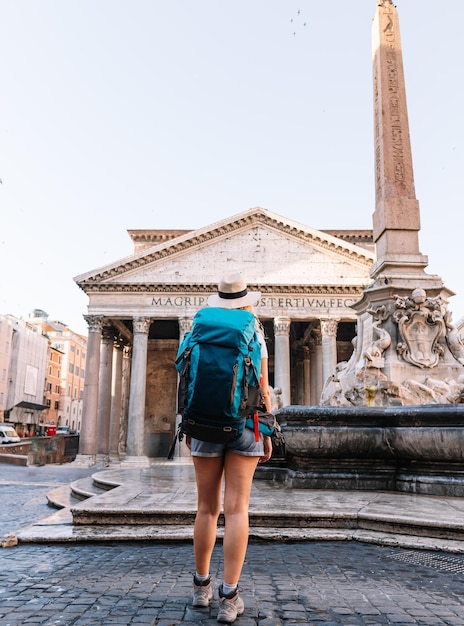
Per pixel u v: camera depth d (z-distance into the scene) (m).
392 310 8.97
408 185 9.69
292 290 36.69
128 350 48.06
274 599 2.91
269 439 3.11
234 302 3.11
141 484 7.90
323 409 6.86
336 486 6.84
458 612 2.70
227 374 2.77
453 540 4.25
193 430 2.83
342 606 2.79
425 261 9.28
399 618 2.61
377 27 10.73
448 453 6.11
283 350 35.81
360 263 37.47
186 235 37.34
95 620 2.56
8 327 68.50
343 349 47.19
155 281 36.91
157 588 3.12
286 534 4.50
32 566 3.66
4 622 2.52
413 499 5.76
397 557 3.91
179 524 4.91
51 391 87.06
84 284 36.84
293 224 37.66
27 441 41.19
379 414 6.73
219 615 2.56
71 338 96.12
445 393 8.30
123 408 47.16
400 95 10.26
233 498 2.85
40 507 8.56
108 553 4.10
